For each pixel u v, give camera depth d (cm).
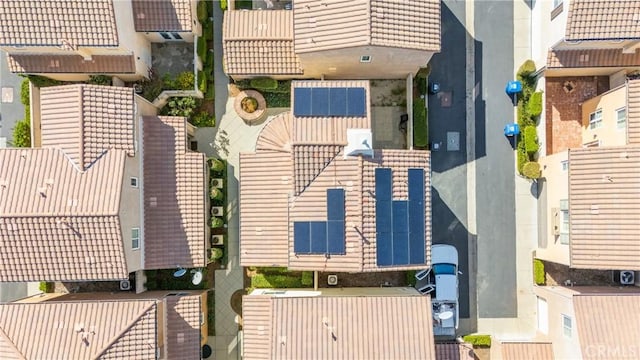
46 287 2572
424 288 2581
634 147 2097
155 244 2362
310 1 2188
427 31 2188
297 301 2181
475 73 2641
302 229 2144
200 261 2400
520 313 2617
